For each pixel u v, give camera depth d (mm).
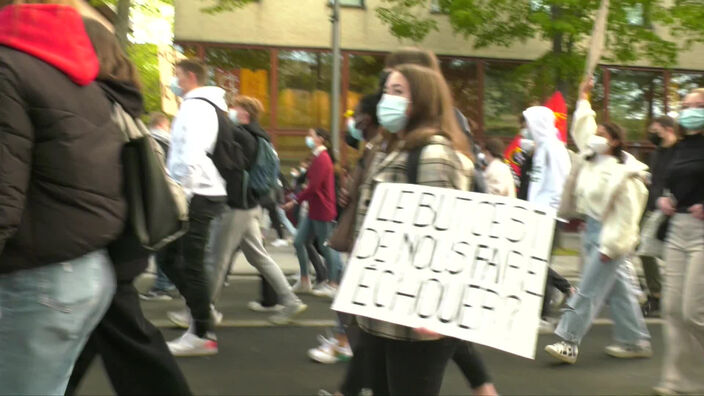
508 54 19578
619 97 20188
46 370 2643
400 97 2957
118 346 3311
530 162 7750
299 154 19203
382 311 2705
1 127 2418
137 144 2818
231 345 5910
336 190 8094
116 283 2945
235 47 18828
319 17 19109
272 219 12727
